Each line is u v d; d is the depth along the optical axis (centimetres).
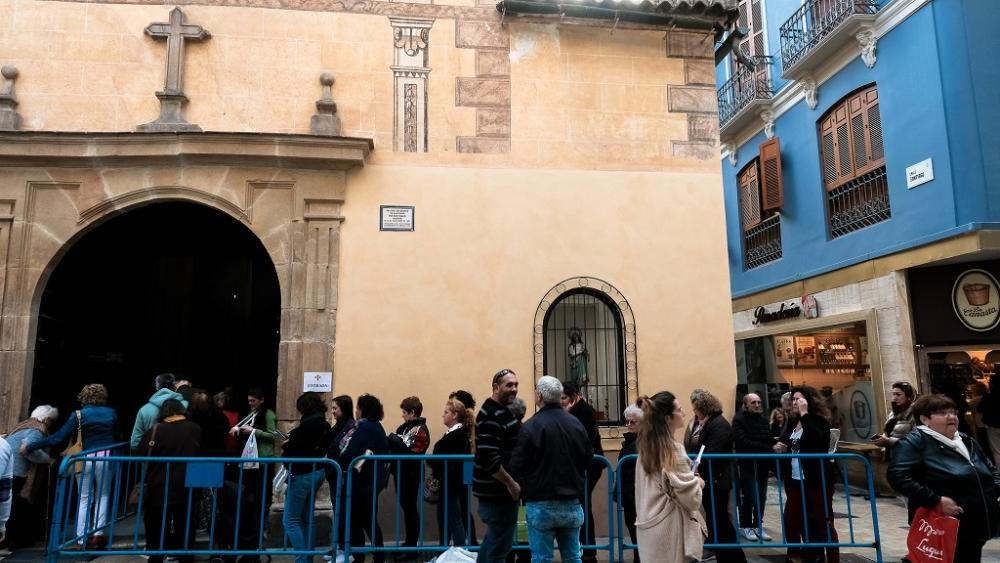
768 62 1414
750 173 1520
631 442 634
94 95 752
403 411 671
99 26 766
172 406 604
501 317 766
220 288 971
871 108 1118
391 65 800
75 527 605
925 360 1013
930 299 1017
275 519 679
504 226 785
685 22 837
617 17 820
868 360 1091
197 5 782
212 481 551
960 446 418
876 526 570
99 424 679
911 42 1019
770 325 1391
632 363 775
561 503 443
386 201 771
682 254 806
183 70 766
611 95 830
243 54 780
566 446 452
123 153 727
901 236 1030
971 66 930
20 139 715
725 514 562
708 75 852
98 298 937
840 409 1170
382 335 745
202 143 730
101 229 917
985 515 404
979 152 912
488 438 458
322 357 730
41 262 723
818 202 1246
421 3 816
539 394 475
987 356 996
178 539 589
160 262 967
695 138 835
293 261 746
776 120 1401
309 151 745
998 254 930
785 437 716
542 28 831
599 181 809
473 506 732
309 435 598
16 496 656
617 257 795
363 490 586
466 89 807
